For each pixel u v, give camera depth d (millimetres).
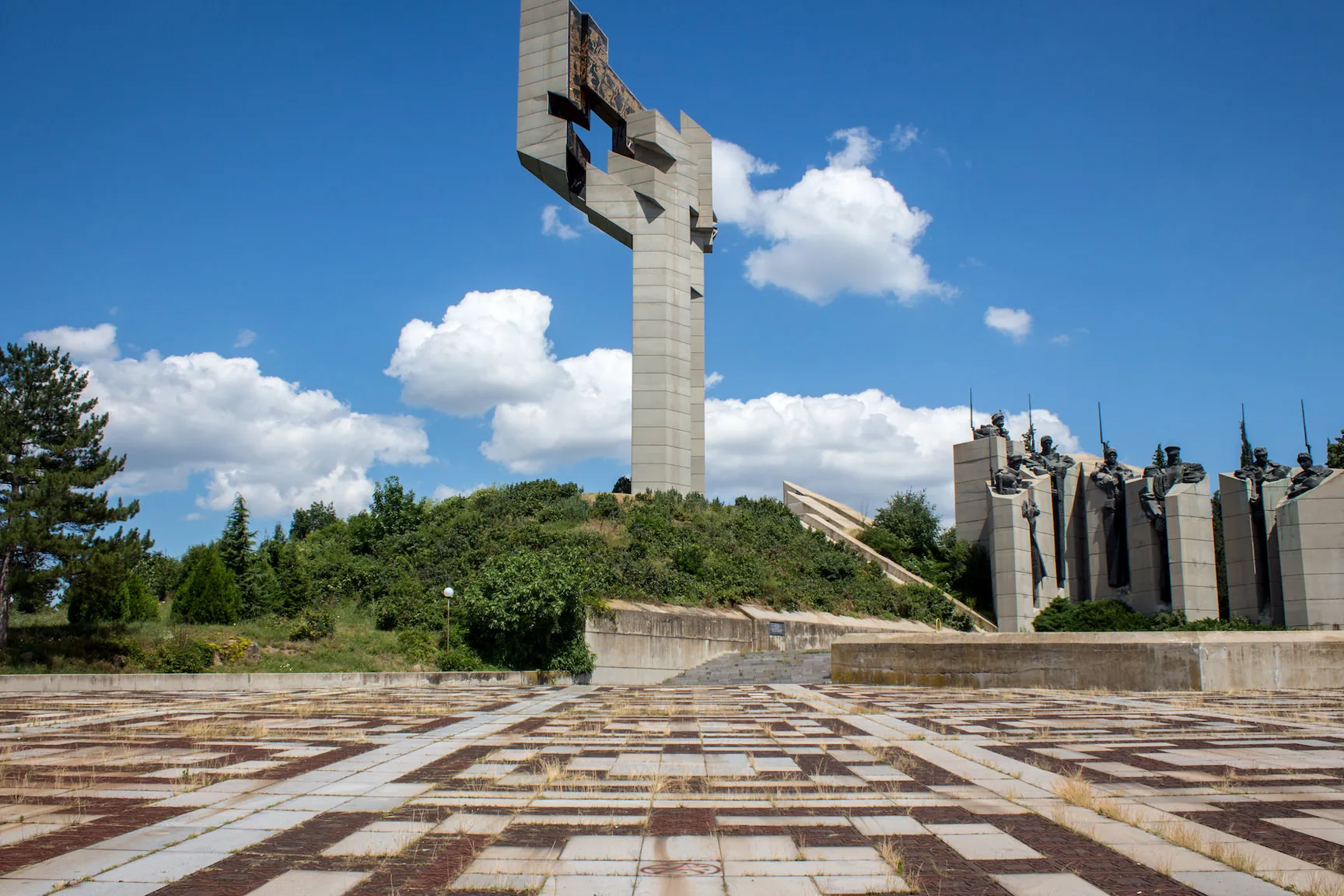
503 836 7531
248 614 33188
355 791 9320
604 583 33844
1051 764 10734
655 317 49969
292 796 9078
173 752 11984
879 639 26188
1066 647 22641
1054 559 48719
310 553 41312
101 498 27469
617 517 44031
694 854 6992
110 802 8859
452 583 36156
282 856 7008
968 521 52875
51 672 25734
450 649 30641
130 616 32156
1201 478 43500
